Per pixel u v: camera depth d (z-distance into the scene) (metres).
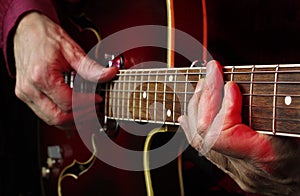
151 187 0.85
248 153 0.70
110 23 0.91
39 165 1.08
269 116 0.69
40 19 0.90
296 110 0.67
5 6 0.93
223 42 0.85
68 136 0.98
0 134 1.13
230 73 0.71
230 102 0.69
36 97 0.90
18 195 1.13
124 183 0.88
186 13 0.84
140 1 0.87
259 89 0.69
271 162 0.71
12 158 1.13
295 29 0.80
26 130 1.13
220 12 0.85
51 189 1.04
